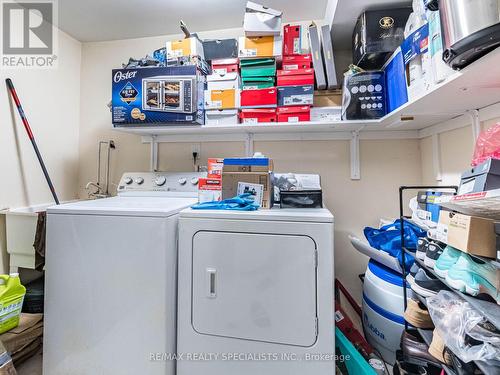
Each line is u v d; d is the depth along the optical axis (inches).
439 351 34.6
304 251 44.1
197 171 82.1
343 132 78.2
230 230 46.5
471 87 38.4
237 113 70.2
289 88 68.0
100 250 48.8
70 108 90.4
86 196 92.5
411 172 75.4
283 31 68.9
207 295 47.0
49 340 50.4
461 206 33.1
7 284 59.7
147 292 46.9
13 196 72.7
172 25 83.7
